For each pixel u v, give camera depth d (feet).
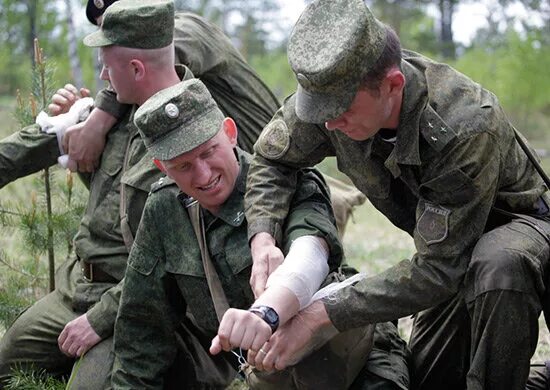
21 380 11.85
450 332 10.78
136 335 11.00
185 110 10.00
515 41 58.49
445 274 9.25
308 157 10.26
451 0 70.23
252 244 9.98
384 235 26.58
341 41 8.67
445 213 9.20
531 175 10.02
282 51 83.76
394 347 11.00
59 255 15.07
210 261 10.57
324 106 8.87
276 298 9.15
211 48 12.98
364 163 9.80
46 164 12.85
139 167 11.96
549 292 9.60
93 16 13.44
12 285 14.02
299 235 9.88
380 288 9.34
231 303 10.68
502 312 9.20
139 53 11.69
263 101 13.46
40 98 14.17
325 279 9.99
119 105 12.52
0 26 61.26
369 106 8.91
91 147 12.53
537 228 9.58
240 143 13.17
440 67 9.39
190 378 11.82
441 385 11.11
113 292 11.69
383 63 8.77
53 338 12.41
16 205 14.38
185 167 10.10
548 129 60.54
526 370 9.50
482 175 9.08
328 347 9.84
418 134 9.09
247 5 85.05
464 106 9.14
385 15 69.41
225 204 10.58
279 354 9.38
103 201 12.43
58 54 60.95
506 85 58.29
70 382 11.45
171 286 10.98
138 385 10.93
